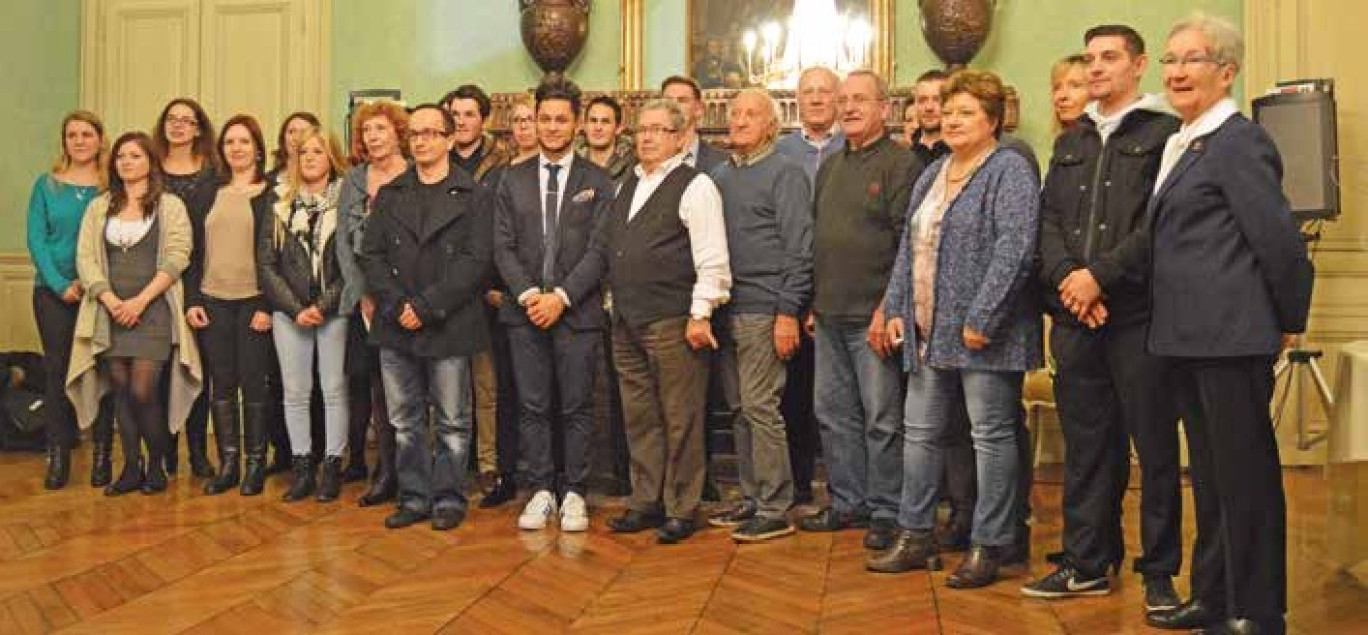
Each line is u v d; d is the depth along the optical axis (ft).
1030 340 9.94
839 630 8.98
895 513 11.64
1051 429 18.04
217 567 10.87
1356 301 17.52
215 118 21.47
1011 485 10.16
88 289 14.46
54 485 14.96
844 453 12.43
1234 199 7.99
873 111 11.67
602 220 12.75
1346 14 17.58
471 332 12.68
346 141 19.92
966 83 10.11
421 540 11.98
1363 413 9.83
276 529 12.48
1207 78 8.30
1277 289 7.95
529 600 9.78
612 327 12.70
